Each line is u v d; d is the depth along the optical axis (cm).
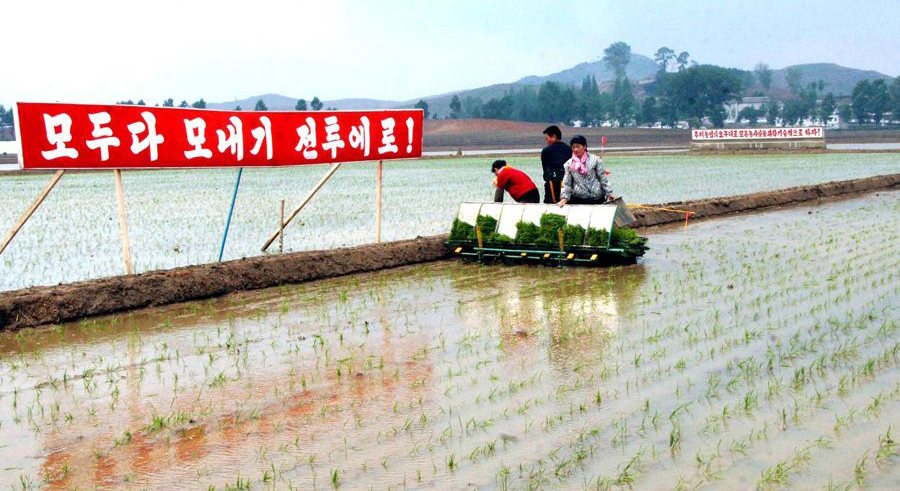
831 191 2511
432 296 1095
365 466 553
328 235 1688
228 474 545
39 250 1496
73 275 1253
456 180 3475
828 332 869
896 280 1136
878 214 1981
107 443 601
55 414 660
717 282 1152
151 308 1040
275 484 529
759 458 560
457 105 19450
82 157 1035
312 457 568
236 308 1037
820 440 586
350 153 1341
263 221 1942
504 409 653
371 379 734
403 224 1878
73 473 552
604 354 801
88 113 1037
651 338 852
